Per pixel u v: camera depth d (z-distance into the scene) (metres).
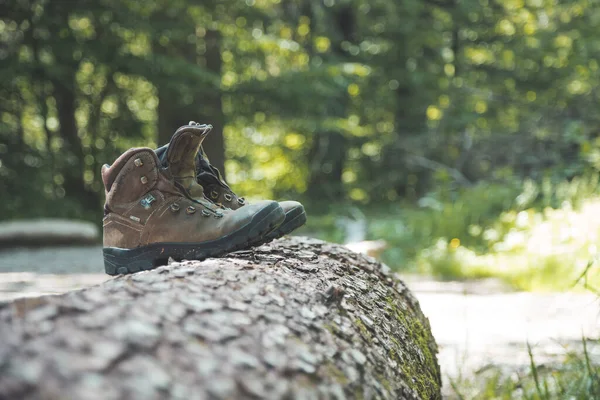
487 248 10.43
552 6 21.08
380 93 21.33
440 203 13.02
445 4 21.05
